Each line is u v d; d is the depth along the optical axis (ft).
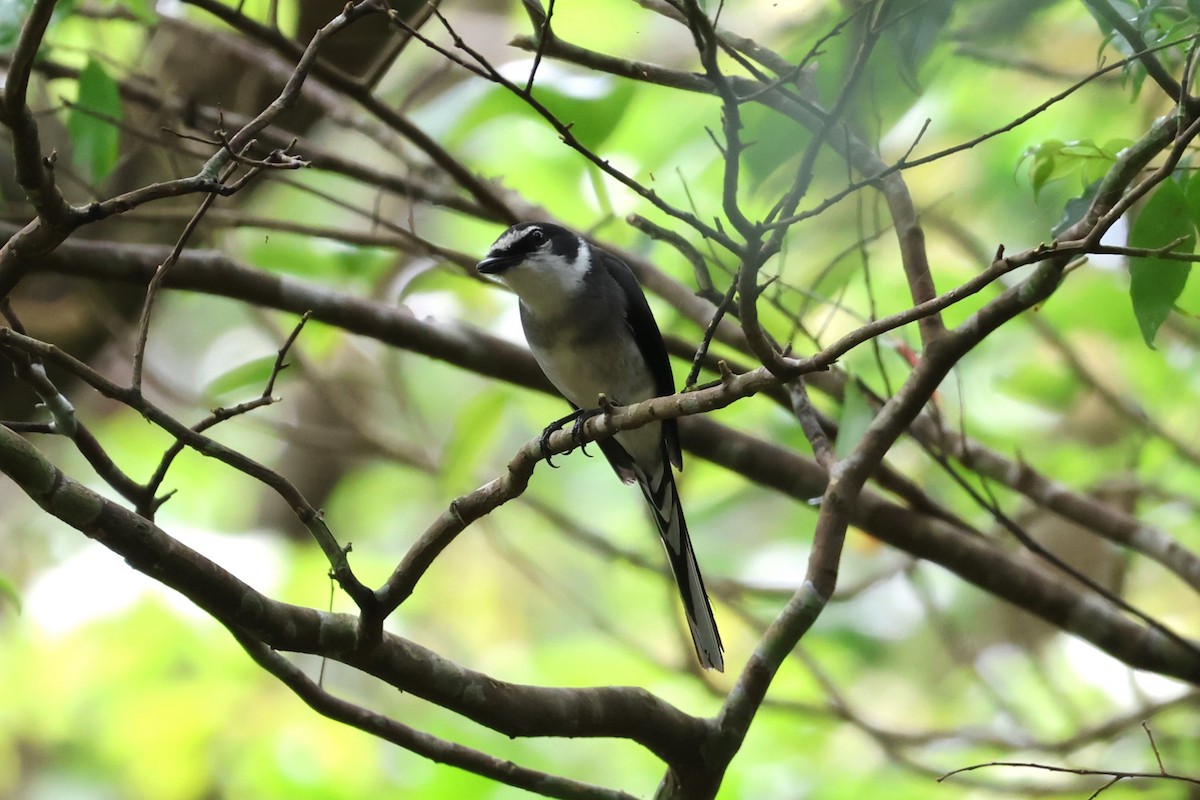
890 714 43.88
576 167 36.50
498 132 38.04
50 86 32.89
